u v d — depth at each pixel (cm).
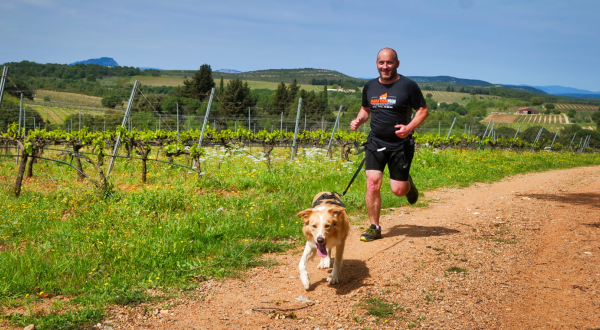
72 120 3353
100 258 455
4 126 3052
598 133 7644
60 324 315
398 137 539
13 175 1092
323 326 323
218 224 602
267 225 627
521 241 543
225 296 387
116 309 351
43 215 633
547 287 387
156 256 466
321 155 1337
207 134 1791
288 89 8006
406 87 520
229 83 6556
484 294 375
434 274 427
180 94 7356
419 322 324
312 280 429
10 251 469
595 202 819
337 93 13938
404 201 852
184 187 846
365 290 393
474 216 705
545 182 1197
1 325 314
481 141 2620
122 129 1241
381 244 545
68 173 1148
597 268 424
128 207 663
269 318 339
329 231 375
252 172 1050
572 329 303
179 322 331
